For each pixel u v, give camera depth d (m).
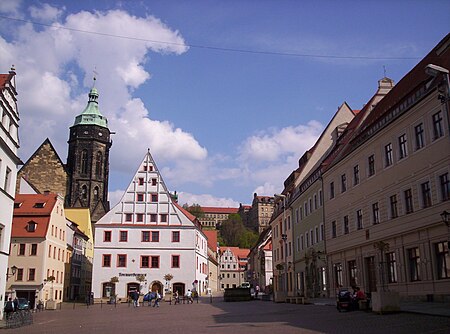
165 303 62.62
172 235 78.19
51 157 107.12
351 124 50.88
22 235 65.19
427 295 28.98
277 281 75.12
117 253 76.69
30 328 27.09
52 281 68.94
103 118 123.00
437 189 28.27
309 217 54.84
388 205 34.28
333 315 25.12
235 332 18.91
